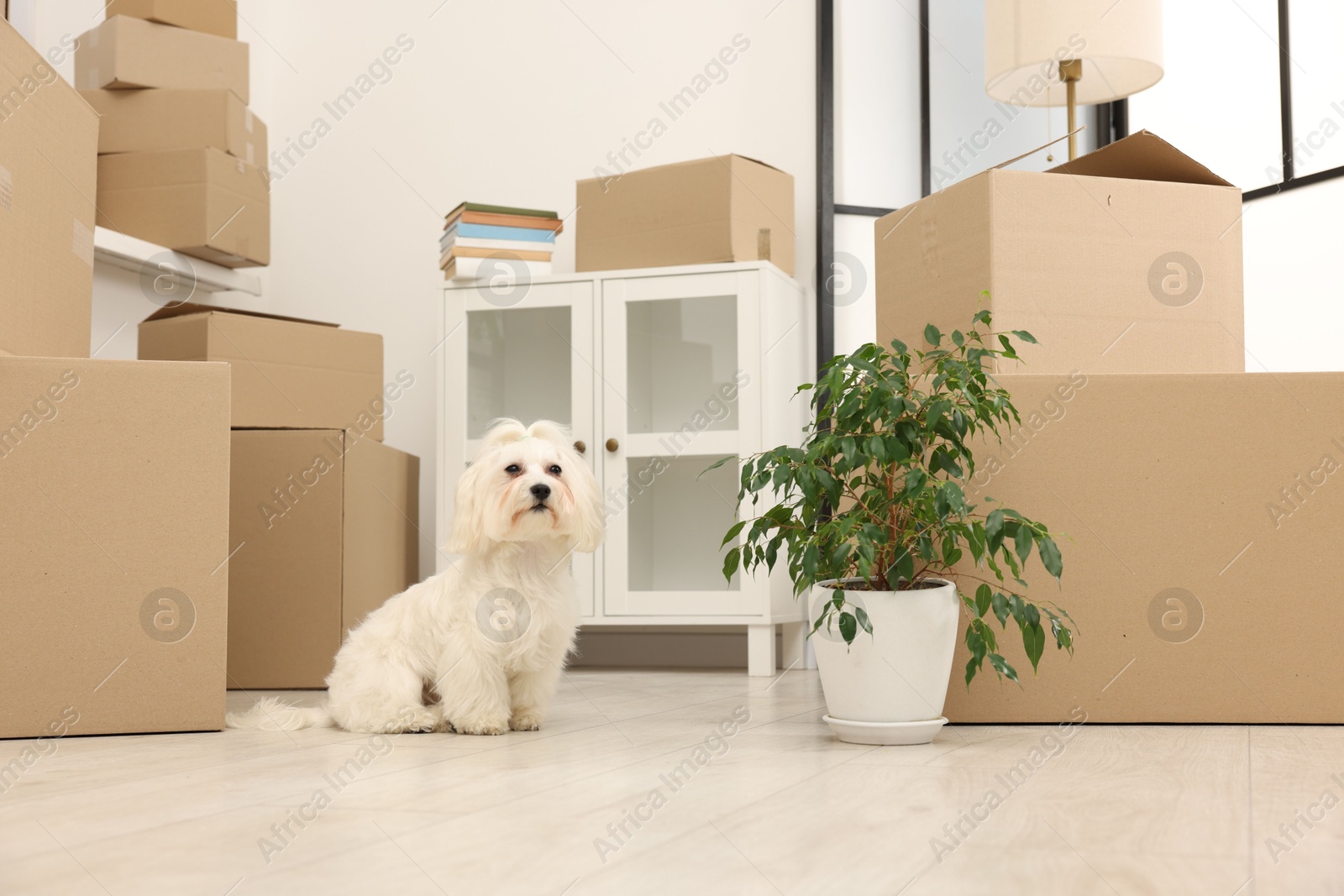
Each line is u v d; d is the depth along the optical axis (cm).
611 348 314
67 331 223
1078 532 199
